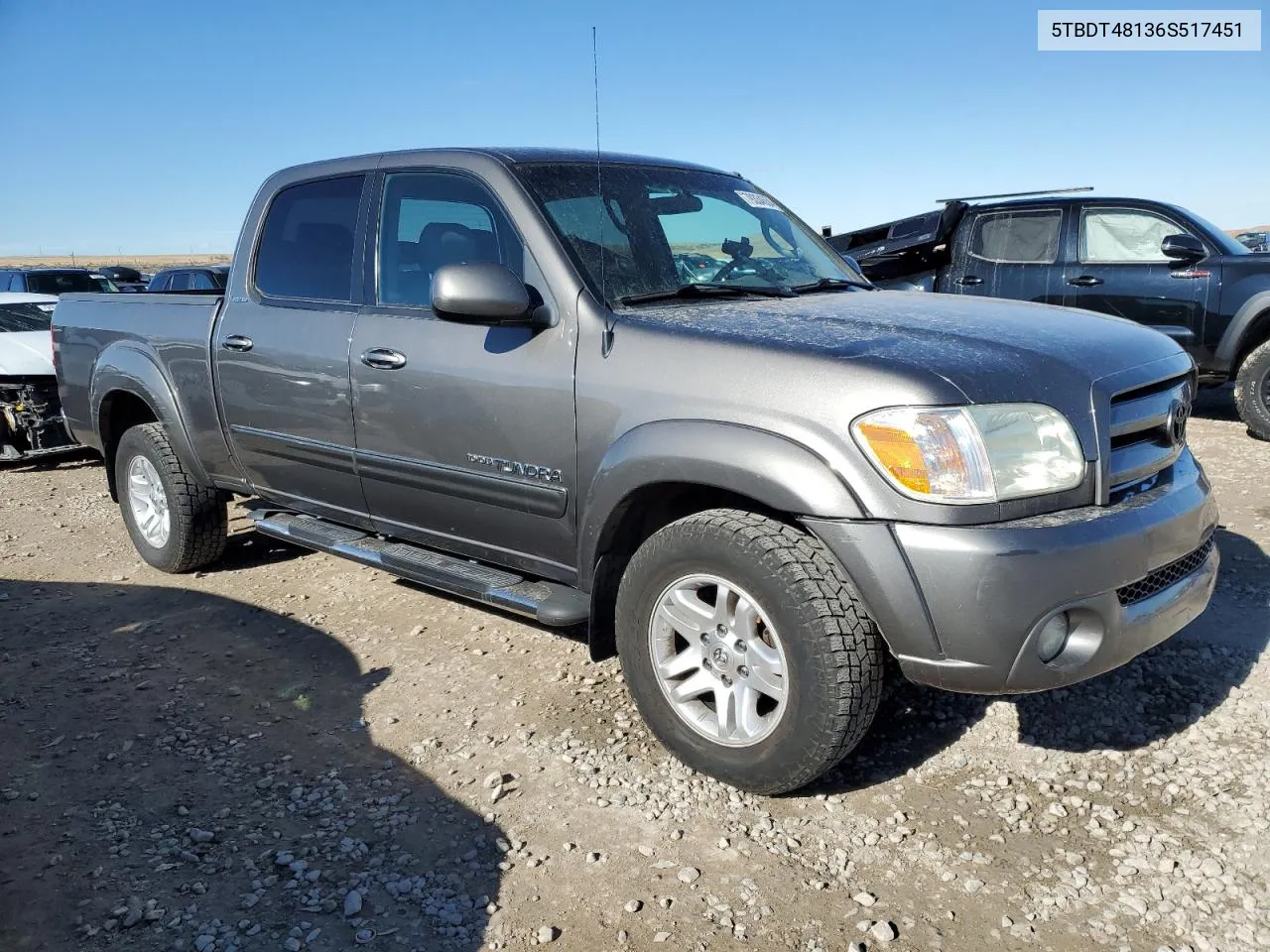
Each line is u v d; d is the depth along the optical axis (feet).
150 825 9.37
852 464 8.33
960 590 8.02
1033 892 7.97
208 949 7.63
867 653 8.55
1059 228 27.58
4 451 26.94
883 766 9.96
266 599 15.67
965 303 11.05
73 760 10.69
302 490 14.03
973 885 8.07
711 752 9.53
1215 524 9.96
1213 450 23.04
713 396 9.11
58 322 18.28
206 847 8.99
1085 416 8.64
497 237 11.23
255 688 12.42
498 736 10.89
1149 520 8.66
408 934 7.77
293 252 13.83
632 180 12.21
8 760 10.74
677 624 9.65
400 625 14.34
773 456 8.61
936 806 9.23
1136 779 9.46
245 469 14.85
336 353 12.59
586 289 10.35
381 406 12.09
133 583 16.71
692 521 9.36
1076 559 8.07
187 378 15.19
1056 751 10.05
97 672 13.03
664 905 8.00
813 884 8.21
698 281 11.55
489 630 13.98
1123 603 8.66
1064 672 8.30
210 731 11.29
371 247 12.64
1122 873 8.14
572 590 10.93
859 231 32.73
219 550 16.81
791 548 8.69
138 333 16.16
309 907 8.10
